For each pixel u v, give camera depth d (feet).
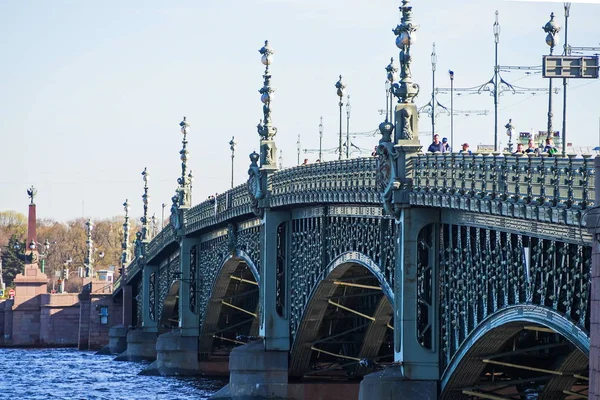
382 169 238.27
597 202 148.56
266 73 335.47
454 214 220.64
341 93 311.47
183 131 482.28
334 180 278.46
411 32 235.40
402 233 232.12
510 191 182.50
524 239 187.42
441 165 214.90
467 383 225.35
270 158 331.98
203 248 463.42
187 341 472.44
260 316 342.23
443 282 228.63
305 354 327.47
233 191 370.53
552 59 176.14
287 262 332.19
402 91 234.58
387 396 230.89
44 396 414.82
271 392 329.31
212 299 441.27
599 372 145.69
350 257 277.23
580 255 166.81
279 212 332.19
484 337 206.49
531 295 182.80
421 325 233.14
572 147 214.48
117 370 532.73
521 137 276.21
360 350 316.19
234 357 334.44
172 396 399.44
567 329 171.12
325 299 309.01
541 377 219.41
